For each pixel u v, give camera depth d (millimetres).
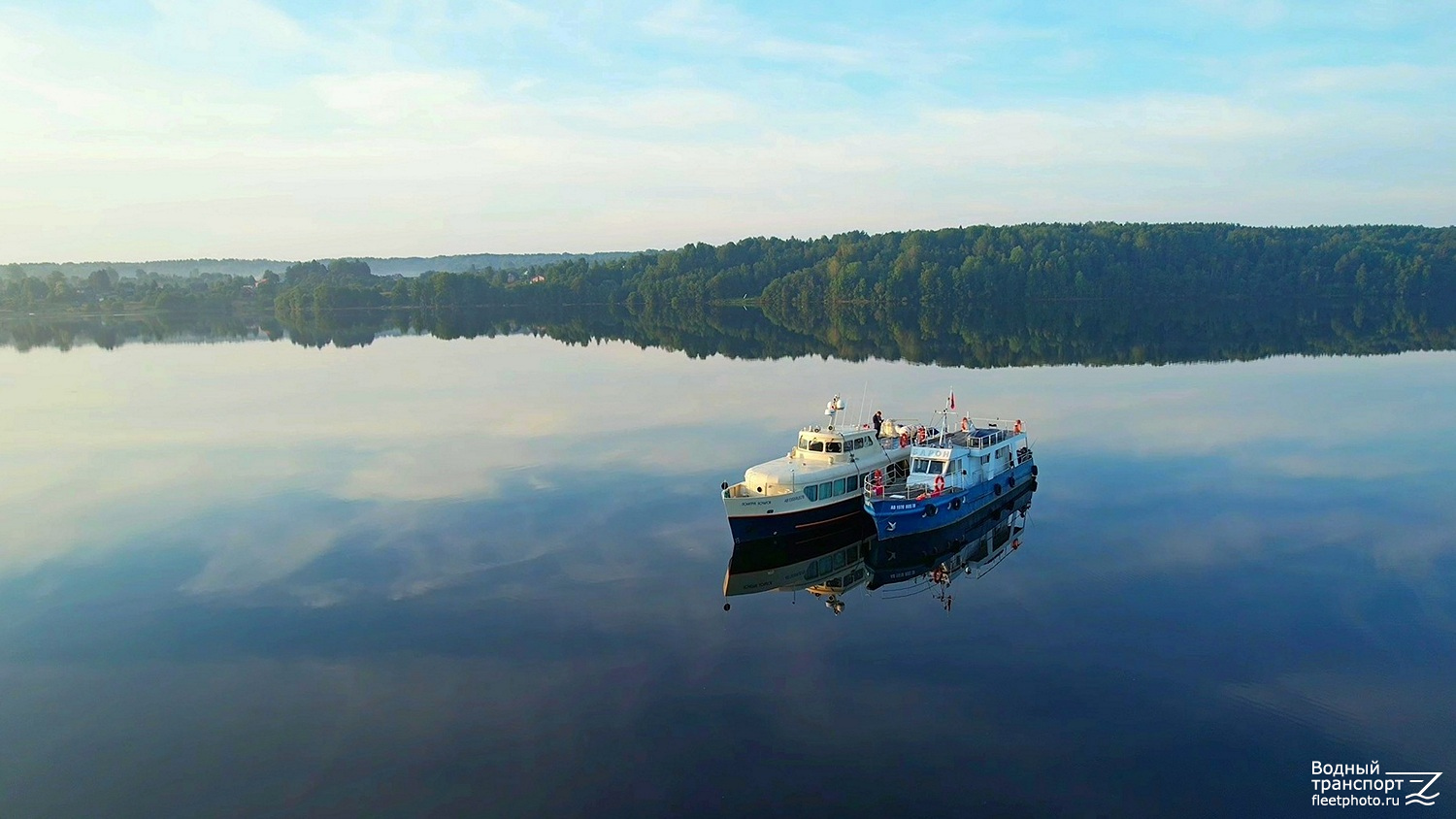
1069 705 33906
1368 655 37531
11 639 41844
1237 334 166000
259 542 55094
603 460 74625
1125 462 70000
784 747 31359
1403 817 27500
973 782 29375
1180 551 49969
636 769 30266
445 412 99500
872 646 39125
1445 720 32688
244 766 31078
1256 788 29078
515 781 29703
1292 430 79938
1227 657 37531
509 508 61281
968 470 59406
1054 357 136500
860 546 54906
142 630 42500
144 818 28484
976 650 38531
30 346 196500
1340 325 180000
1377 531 52531
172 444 85312
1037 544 51812
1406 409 88500
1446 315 195625
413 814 28219
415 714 34094
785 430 85750
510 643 39969
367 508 62062
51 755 32094
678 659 38156
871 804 28250
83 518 61125
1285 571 46781
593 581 47594
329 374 137000
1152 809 28062
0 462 78812
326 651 39625
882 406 96688
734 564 50500
